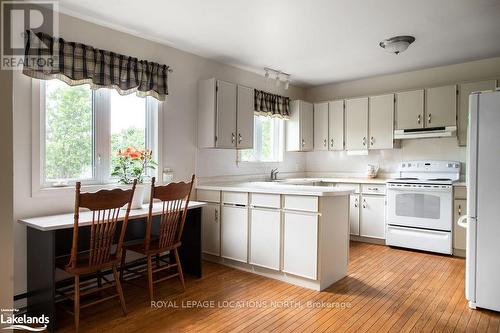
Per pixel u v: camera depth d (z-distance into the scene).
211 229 3.60
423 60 4.02
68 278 2.67
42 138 2.57
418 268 3.41
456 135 4.01
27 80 2.44
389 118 4.47
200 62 3.79
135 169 2.90
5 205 1.34
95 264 2.22
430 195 3.91
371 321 2.28
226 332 2.13
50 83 2.63
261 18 2.82
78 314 2.13
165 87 3.34
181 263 3.29
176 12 2.70
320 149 5.14
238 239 3.35
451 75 4.23
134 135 3.22
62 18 2.64
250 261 3.25
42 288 2.23
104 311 2.43
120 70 2.96
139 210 2.77
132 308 2.48
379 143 4.56
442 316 2.35
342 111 4.90
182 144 3.59
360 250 4.12
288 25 2.96
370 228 4.44
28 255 2.39
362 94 4.98
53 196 2.60
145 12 2.70
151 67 3.21
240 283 2.99
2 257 1.34
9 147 1.35
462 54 3.80
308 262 2.85
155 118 3.35
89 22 2.82
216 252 3.56
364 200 4.49
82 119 2.83
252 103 4.03
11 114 1.35
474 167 2.44
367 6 2.59
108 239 2.27
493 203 2.37
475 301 2.45
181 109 3.58
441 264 3.54
